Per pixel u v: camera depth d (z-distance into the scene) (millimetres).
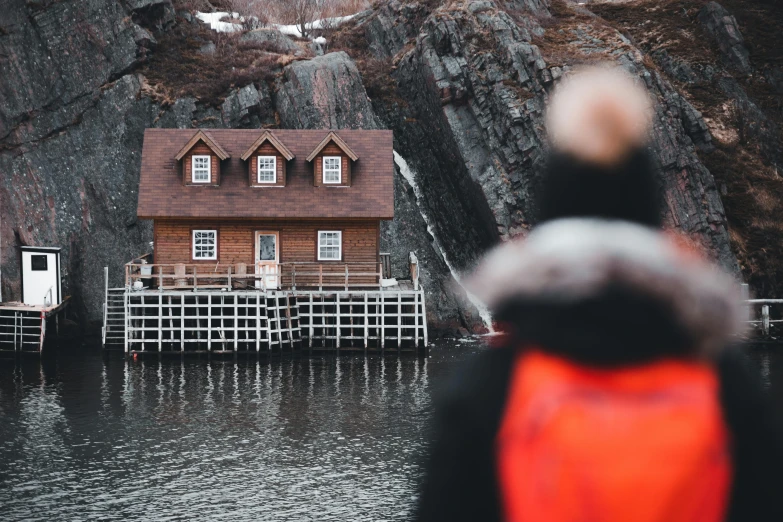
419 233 53250
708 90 61062
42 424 29078
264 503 21203
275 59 58719
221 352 42688
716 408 1836
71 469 24062
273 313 45094
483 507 1910
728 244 50688
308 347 43906
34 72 53500
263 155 45312
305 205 44906
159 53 57812
